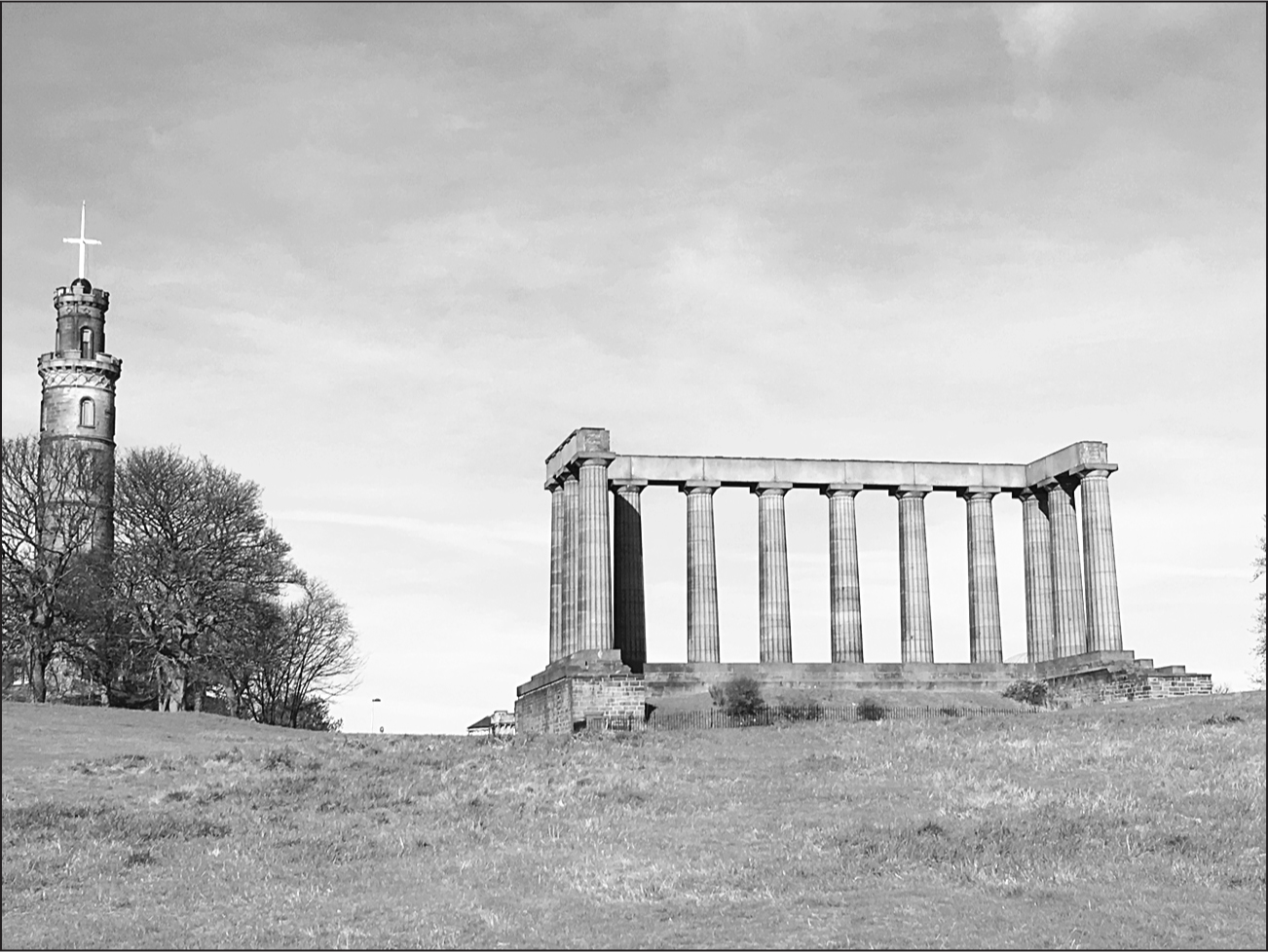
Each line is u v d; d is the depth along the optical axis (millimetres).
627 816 44156
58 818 43781
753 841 40156
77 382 134625
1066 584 96000
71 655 96438
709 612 90938
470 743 66875
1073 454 94625
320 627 115750
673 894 33969
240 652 95688
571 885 34938
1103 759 51906
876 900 32875
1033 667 94125
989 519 97875
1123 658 88750
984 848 38031
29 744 62656
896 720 73188
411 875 36469
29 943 30297
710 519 92250
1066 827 39938
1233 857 36344
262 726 79375
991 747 57062
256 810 45844
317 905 33344
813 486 95000
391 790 49156
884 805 44844
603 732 72688
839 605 93688
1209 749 53000
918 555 95562
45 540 97875
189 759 56906
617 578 91062
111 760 56094
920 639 94438
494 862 37750
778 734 67500
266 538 99938
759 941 29734
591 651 81812
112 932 31078
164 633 94312
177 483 97812
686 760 57219
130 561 94562
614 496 92250
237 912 32781
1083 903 32250
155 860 38531
